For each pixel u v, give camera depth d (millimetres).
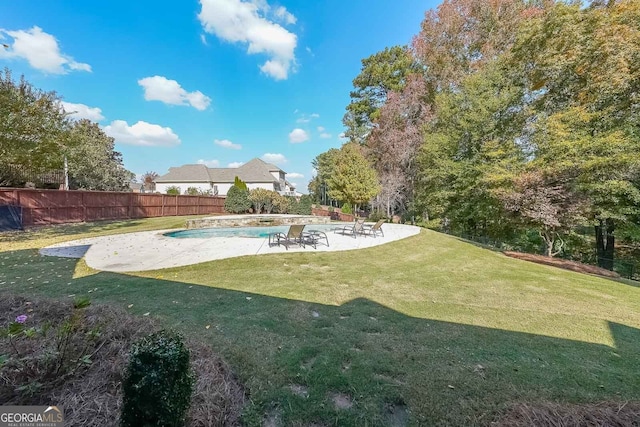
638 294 4805
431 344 2771
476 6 17172
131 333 2373
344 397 1970
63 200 13102
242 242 8945
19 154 9594
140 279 4738
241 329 2980
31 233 10320
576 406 1889
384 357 2486
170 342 1534
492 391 2051
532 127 11141
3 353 1845
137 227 12672
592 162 8219
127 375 1396
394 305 3918
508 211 9836
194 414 1623
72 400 1643
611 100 8891
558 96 10867
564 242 11141
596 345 2879
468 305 4012
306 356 2479
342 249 7801
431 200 17062
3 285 4289
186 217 19094
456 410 1847
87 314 2656
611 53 8492
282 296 4125
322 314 3510
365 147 26297
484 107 12922
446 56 18750
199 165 38656
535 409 1816
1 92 9102
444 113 15273
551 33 10641
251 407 1831
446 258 7199
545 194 8719
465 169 13648
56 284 4375
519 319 3529
